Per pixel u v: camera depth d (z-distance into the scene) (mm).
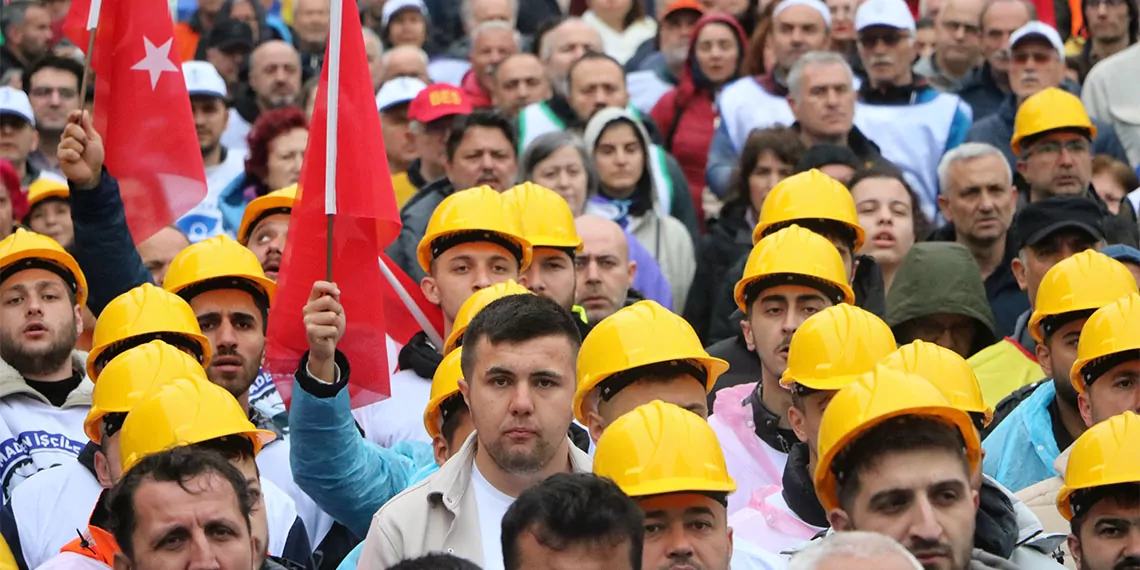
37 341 24828
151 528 17469
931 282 27562
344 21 22609
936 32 40656
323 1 44969
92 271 25594
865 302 28484
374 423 25781
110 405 21281
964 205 31203
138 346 21734
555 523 15656
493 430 18719
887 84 37125
